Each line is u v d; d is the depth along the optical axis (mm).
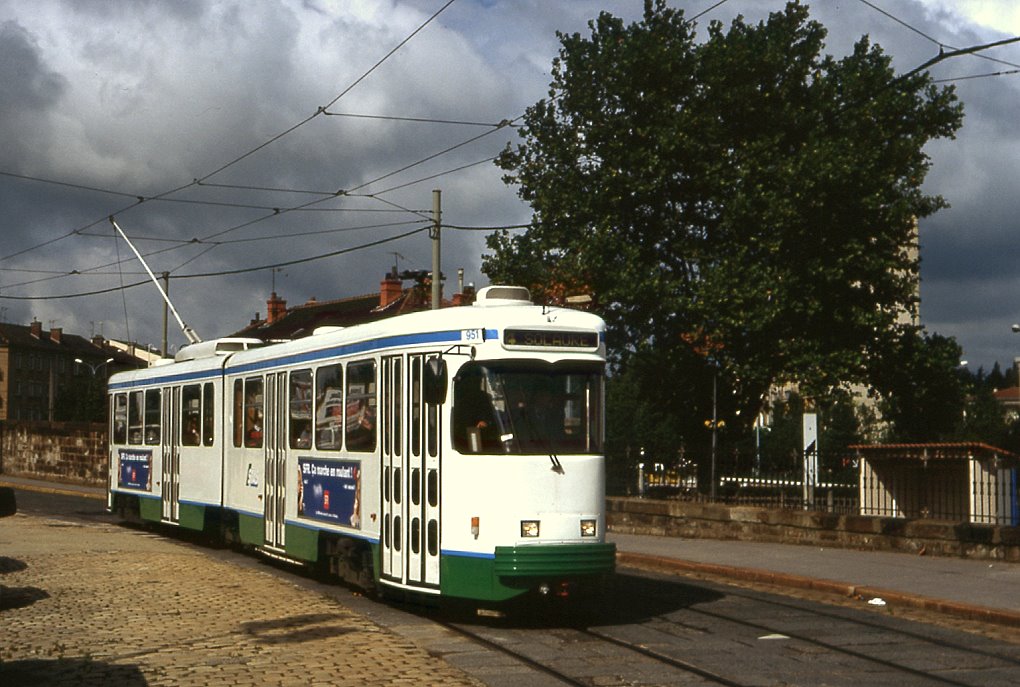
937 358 30062
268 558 20312
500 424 13016
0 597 14414
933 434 31422
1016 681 9852
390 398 14234
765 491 22828
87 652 10859
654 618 13461
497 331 13227
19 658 10602
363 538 14727
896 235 29797
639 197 29172
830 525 21031
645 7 29969
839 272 28172
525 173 30344
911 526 19578
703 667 10445
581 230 29719
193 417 22391
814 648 11422
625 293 28203
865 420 43125
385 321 14641
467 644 11633
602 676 10031
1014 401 91250
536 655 11031
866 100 28203
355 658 10477
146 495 25047
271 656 10570
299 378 17281
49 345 126312
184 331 27547
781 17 29812
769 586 16781
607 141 29594
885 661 10734
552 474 13016
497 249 30266
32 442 52750
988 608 13406
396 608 14305
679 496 24312
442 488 13086
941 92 30219
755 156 28625
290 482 17391
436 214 26078
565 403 13312
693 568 18688
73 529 25812
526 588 12594
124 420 27047
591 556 12859
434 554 13156
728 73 28750
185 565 17922
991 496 20062
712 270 28031
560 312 13617
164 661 10367
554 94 30406
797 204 27750
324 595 14703
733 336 28578
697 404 31156
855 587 15406
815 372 28094
